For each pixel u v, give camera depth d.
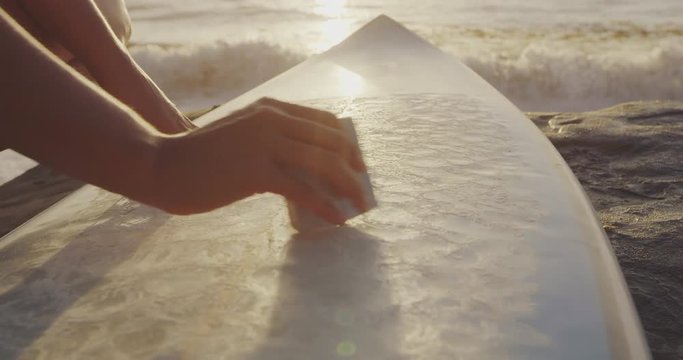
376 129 1.00
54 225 0.79
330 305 0.56
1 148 0.55
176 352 0.52
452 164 0.85
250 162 0.54
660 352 0.78
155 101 0.91
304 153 0.56
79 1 0.90
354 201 0.59
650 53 6.12
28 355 0.54
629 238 1.07
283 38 7.18
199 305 0.58
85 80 0.54
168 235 0.72
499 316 0.54
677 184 1.31
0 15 0.51
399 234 0.67
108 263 0.68
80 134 0.52
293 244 0.67
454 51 6.52
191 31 7.61
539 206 0.74
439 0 9.80
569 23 7.93
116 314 0.58
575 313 0.54
